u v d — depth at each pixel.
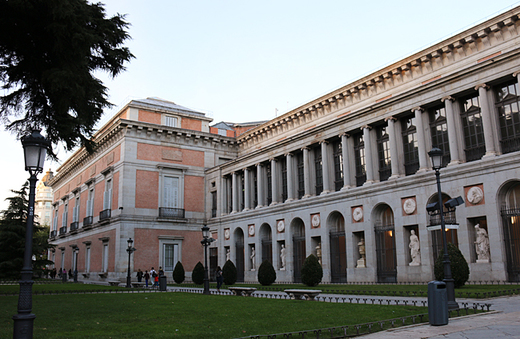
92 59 21.28
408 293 20.05
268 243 39.84
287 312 14.72
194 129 49.50
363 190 30.81
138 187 44.34
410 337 9.62
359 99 37.28
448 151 27.28
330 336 10.26
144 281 42.78
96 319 13.59
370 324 10.73
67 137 20.97
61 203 64.50
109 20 20.50
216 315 14.30
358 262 30.83
